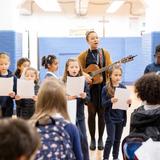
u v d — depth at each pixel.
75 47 11.55
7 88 3.64
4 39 6.75
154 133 1.80
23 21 12.38
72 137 1.84
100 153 4.34
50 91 1.88
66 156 1.75
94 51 4.28
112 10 12.66
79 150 1.87
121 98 3.61
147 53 7.61
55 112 1.86
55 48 11.48
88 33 4.30
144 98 1.91
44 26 12.63
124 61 4.26
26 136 0.92
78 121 3.67
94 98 4.26
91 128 4.43
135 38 11.99
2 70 3.76
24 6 11.79
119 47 12.03
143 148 1.72
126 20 12.98
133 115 1.91
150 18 7.50
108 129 3.85
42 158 1.68
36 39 11.36
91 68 4.20
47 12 12.59
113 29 12.94
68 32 12.71
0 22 6.82
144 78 1.93
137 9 12.54
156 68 4.06
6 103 3.69
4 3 6.80
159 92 1.88
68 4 11.95
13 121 0.96
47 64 4.10
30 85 3.66
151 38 7.21
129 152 1.83
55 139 1.74
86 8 11.73
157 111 1.84
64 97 1.91
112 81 3.83
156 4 7.23
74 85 3.57
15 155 0.88
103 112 4.13
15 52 6.80
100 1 11.65
